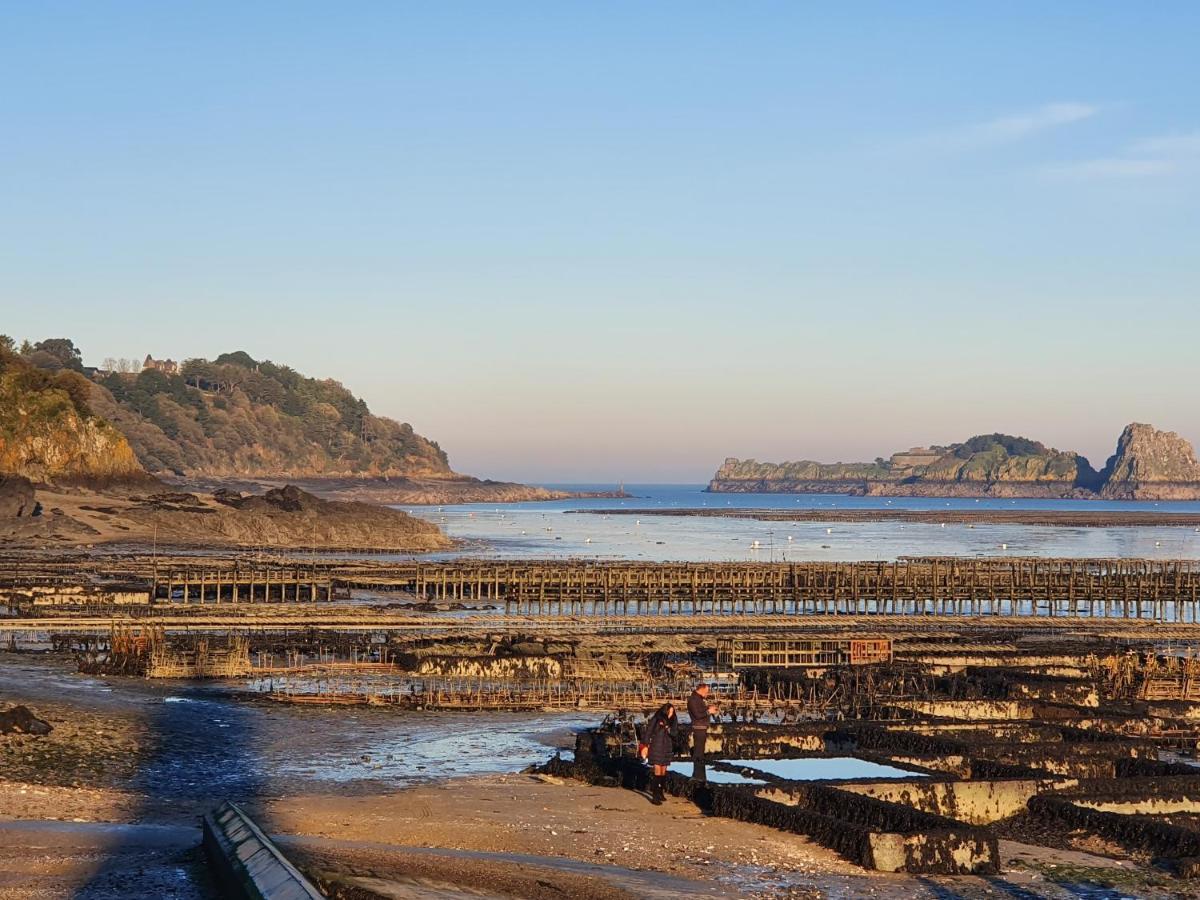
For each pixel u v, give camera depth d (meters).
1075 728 45.41
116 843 25.45
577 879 25.05
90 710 47.69
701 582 113.94
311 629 80.12
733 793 32.25
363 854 25.33
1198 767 41.81
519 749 44.78
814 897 25.55
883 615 104.31
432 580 110.31
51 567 119.69
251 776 38.06
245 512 186.12
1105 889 27.41
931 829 28.86
